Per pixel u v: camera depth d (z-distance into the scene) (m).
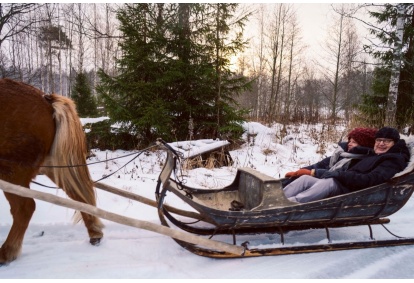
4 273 3.09
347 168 4.12
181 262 3.43
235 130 9.58
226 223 3.36
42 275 3.07
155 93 9.05
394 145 3.87
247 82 9.96
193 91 9.17
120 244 3.76
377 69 11.80
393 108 10.22
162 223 3.55
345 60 24.81
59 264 3.29
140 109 8.83
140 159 8.23
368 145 4.20
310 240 4.06
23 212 3.33
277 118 18.06
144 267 3.26
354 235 4.22
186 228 3.98
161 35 8.84
